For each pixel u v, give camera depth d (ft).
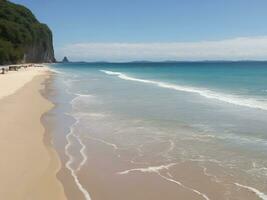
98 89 119.14
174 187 31.48
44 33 636.07
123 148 44.14
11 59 382.63
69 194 29.84
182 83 146.82
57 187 30.71
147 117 63.98
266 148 42.91
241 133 50.47
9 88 107.34
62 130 54.34
